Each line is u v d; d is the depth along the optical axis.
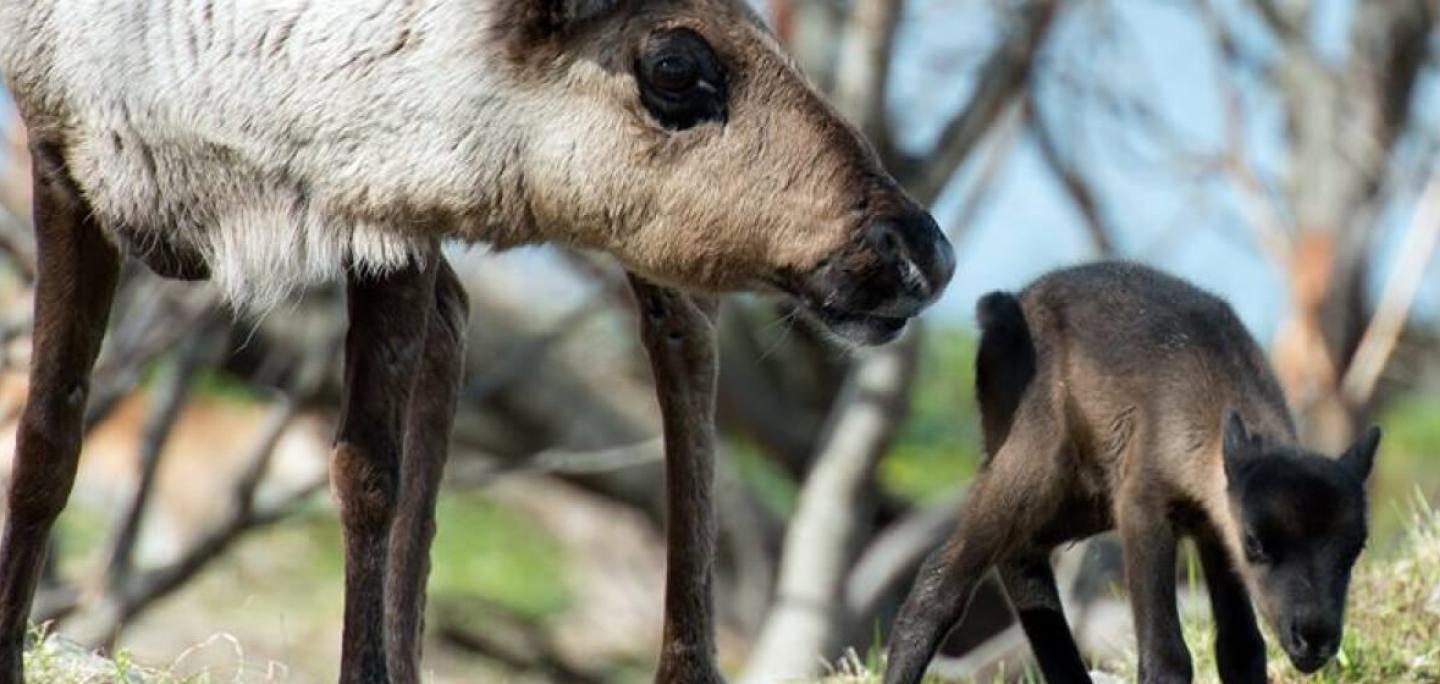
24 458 12.07
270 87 11.68
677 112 11.56
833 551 26.33
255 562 28.45
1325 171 30.22
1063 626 13.19
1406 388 31.81
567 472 29.88
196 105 11.73
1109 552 22.02
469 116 11.62
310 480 25.66
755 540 29.14
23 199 22.53
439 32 11.59
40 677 12.93
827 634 26.09
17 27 11.96
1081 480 12.99
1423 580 14.62
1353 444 12.76
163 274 12.22
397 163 11.66
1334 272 28.73
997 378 13.02
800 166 11.54
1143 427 12.63
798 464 29.64
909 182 25.95
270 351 26.69
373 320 11.84
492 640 29.16
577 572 30.67
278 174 11.77
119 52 11.75
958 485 29.39
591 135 11.60
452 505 31.31
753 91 11.60
